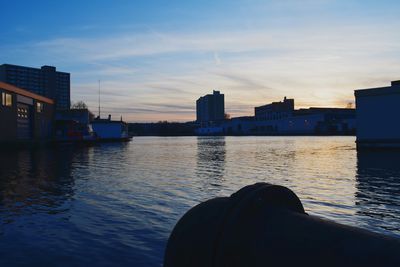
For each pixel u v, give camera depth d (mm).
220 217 2430
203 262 2344
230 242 2311
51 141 54594
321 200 11086
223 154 34625
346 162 23891
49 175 18094
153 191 12953
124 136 86688
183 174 18266
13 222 8594
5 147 41188
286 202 2732
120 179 16375
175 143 72562
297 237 2199
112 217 9055
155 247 6746
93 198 11617
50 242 7066
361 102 34281
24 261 6090
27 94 47281
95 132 75125
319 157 28891
